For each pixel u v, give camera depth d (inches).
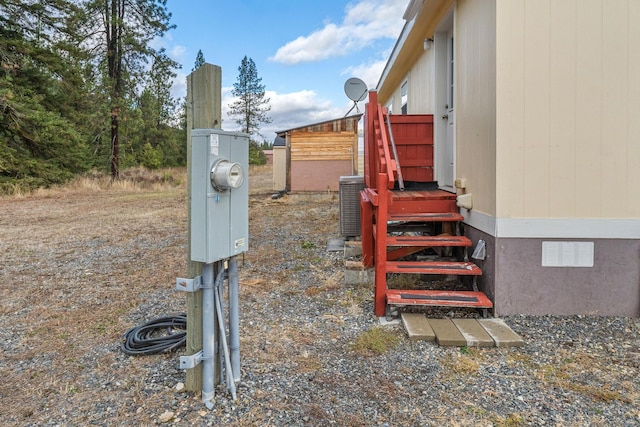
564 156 128.0
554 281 130.3
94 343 117.0
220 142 79.4
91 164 778.8
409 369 98.7
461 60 167.2
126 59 795.4
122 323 132.0
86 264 206.8
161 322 125.9
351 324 127.6
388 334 119.0
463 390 89.3
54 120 595.8
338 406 83.5
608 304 130.0
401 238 153.0
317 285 167.8
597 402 84.0
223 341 86.2
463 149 164.2
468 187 157.2
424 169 215.8
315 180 497.4
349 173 494.9
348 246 196.7
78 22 704.4
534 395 86.9
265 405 84.0
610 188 128.1
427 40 226.4
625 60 126.4
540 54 126.9
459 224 161.9
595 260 129.3
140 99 932.0
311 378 94.8
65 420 79.9
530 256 129.8
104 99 763.4
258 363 102.2
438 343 111.5
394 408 82.7
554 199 128.7
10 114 542.0
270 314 136.7
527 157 128.2
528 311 131.2
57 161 629.6
